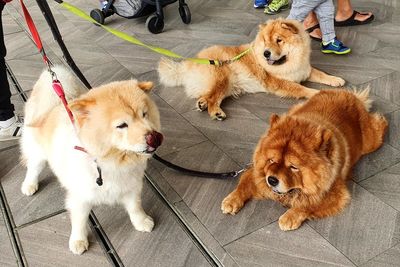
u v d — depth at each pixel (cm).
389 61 347
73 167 173
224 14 470
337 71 342
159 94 327
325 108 232
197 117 297
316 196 196
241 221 211
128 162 171
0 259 198
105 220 216
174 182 239
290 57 312
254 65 323
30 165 224
